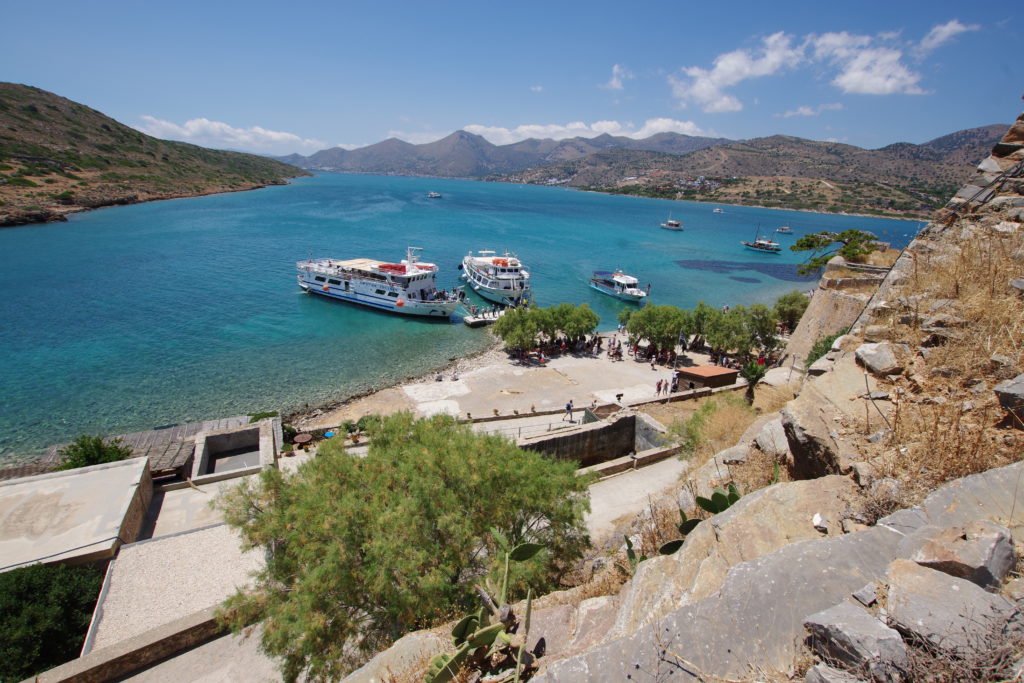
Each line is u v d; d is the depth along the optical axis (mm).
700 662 3559
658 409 23625
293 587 11727
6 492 18141
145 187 149625
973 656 2844
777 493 5691
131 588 15094
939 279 8406
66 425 32438
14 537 16172
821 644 3279
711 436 14969
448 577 11469
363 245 101812
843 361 7918
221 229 107938
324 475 12977
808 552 4117
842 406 6973
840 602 3699
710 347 50656
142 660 12492
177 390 38031
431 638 7074
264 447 24500
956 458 5164
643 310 47844
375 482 12656
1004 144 10539
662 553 6422
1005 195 9656
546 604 7391
